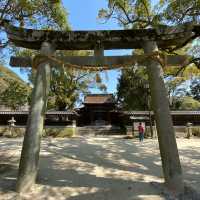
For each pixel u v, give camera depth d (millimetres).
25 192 6414
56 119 32125
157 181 7660
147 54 7227
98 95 44188
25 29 7309
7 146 15727
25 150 6660
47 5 11211
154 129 27828
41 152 13273
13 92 18562
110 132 33812
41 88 7070
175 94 38406
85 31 7352
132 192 6555
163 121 6852
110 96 43656
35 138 6734
